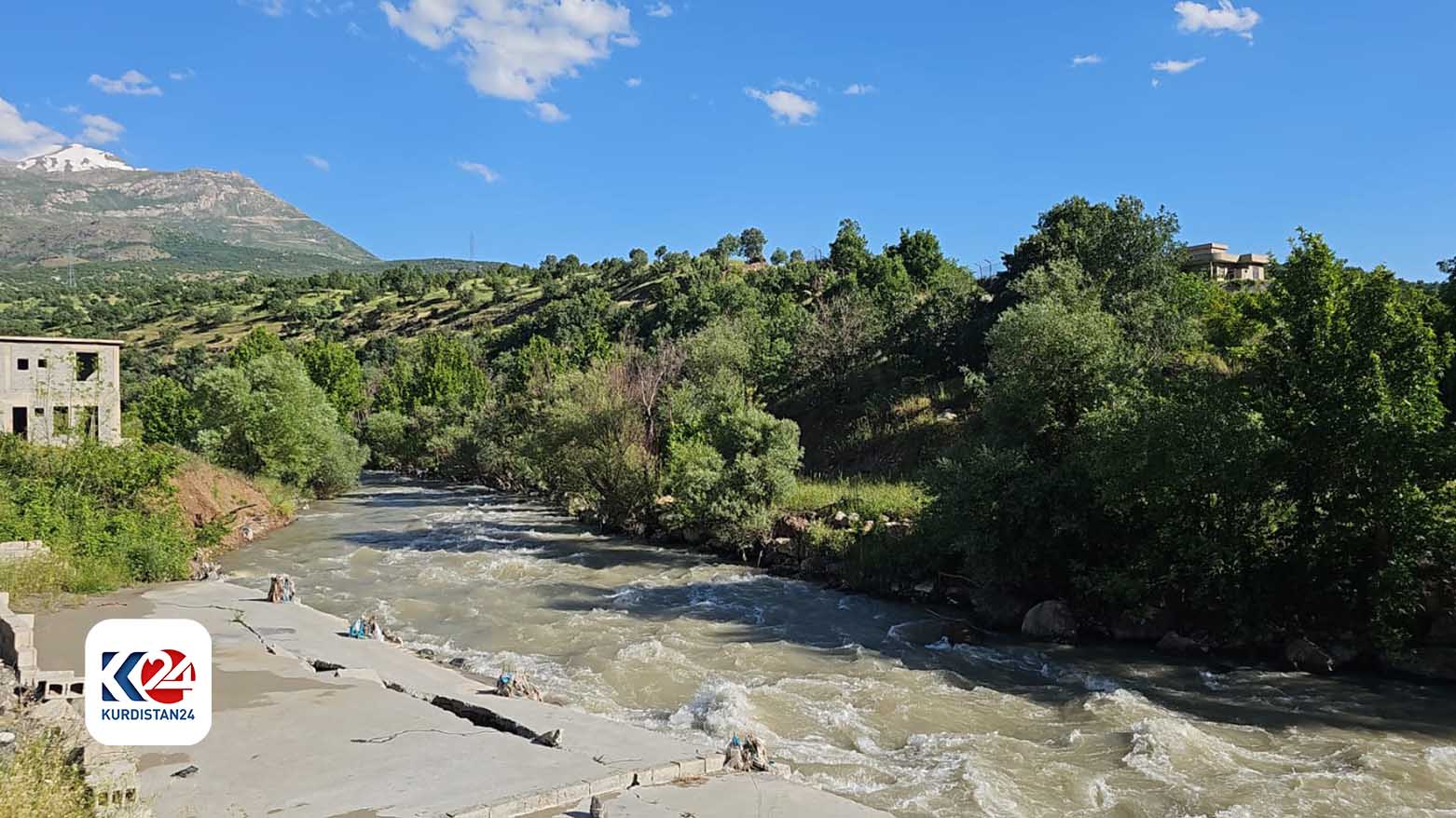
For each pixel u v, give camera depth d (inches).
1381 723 757.9
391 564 1492.4
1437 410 941.2
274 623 948.0
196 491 1713.8
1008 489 1152.8
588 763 553.6
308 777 523.8
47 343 1800.0
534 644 991.6
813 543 1437.0
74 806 440.1
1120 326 1768.0
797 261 5059.1
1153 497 1025.5
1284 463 992.9
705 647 992.9
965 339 2249.0
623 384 2144.4
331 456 2479.1
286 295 7401.6
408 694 711.1
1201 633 1023.6
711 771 569.3
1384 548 934.4
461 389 3976.4
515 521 2066.9
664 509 1772.9
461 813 471.8
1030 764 661.9
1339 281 1008.9
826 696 823.1
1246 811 579.8
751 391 2546.8
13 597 1003.3
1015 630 1108.5
